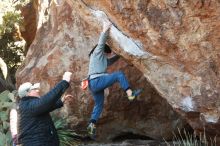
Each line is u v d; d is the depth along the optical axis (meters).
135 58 5.80
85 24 8.41
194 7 4.84
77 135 8.83
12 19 11.89
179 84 5.62
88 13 5.98
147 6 5.17
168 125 8.52
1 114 8.59
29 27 12.95
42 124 5.02
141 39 5.54
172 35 5.23
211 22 4.89
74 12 8.84
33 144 4.96
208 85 5.38
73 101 8.61
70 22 8.94
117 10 5.41
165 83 5.76
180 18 5.02
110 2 5.42
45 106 4.94
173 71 5.62
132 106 8.50
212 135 6.13
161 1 5.01
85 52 8.59
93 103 8.46
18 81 9.52
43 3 10.56
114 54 6.42
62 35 9.05
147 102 8.47
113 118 8.60
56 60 8.91
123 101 8.43
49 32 9.74
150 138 8.88
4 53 13.33
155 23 5.23
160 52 5.52
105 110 8.47
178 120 8.41
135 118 8.62
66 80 5.06
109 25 5.73
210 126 5.79
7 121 8.70
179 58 5.43
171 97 5.79
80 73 8.58
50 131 5.08
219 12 4.75
